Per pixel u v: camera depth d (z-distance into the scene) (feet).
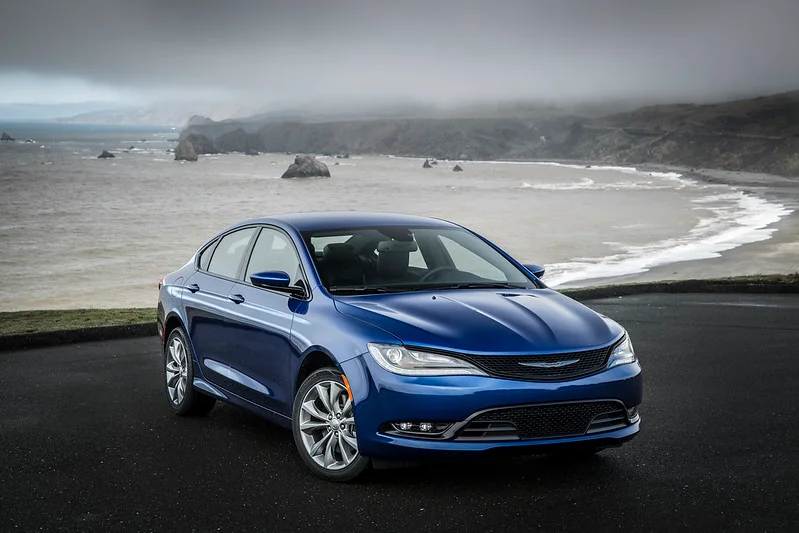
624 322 35.27
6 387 23.80
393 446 13.55
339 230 17.72
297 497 13.99
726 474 14.98
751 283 46.65
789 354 27.73
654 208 306.35
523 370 13.51
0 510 13.60
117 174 561.84
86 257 160.15
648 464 15.66
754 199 367.66
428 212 296.71
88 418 20.16
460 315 14.57
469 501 13.61
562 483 14.52
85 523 12.93
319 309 15.43
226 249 19.92
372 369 13.74
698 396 21.70
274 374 16.37
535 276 18.06
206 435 18.51
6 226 225.56
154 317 38.09
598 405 14.01
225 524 12.78
